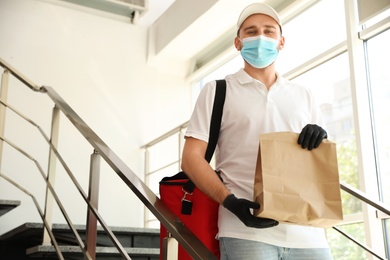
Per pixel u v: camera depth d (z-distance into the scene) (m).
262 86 1.32
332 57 3.05
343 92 2.93
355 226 2.72
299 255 1.16
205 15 3.73
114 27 4.33
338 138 2.92
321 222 1.08
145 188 1.28
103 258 2.28
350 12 2.88
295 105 1.33
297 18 3.44
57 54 3.99
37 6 4.02
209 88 1.34
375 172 2.69
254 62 1.37
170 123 4.36
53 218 3.59
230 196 1.10
